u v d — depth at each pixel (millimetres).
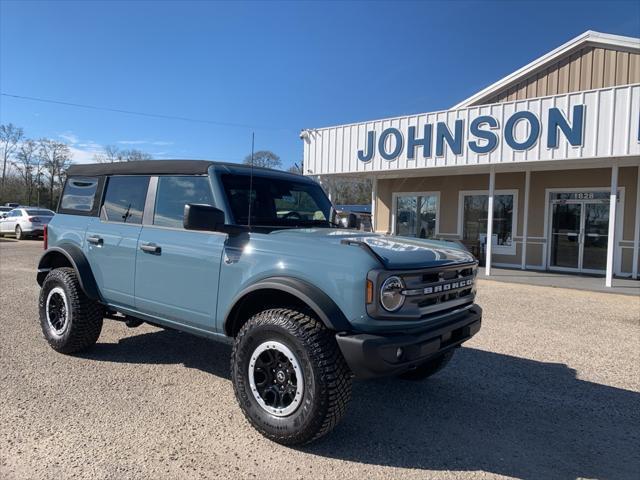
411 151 13844
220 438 3533
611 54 14422
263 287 3529
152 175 4758
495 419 4055
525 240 15617
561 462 3385
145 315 4645
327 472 3137
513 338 6656
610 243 11273
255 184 4516
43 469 3033
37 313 7203
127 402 4098
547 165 13305
